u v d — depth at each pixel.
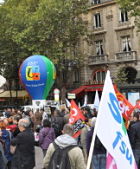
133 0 29.55
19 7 39.53
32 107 23.28
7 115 18.61
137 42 39.31
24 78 23.31
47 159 5.63
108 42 41.75
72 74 44.19
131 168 4.66
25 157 7.60
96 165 8.59
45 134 10.43
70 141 5.49
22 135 7.68
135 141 9.69
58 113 13.81
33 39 36.22
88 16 43.16
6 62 41.84
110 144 4.59
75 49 41.56
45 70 22.86
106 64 41.62
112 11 41.25
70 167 5.32
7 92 49.53
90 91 41.72
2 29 39.34
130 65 39.78
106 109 4.66
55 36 37.56
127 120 11.02
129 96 33.62
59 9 36.22
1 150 7.14
